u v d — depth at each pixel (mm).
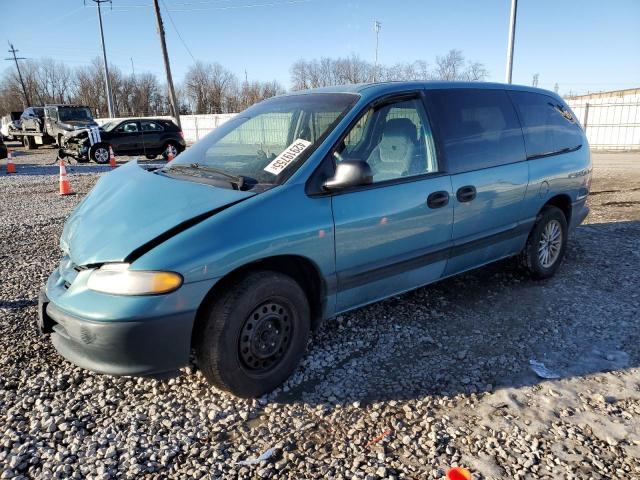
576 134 4984
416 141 3541
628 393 2924
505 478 2277
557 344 3510
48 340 3533
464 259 3934
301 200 2883
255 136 3684
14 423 2652
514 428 2621
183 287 2469
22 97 79250
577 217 5027
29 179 13289
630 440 2529
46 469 2318
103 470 2314
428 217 3496
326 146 3076
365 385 3014
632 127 20969
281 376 2949
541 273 4648
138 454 2434
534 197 4359
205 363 2703
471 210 3803
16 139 29375
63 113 21578
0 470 2312
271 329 2865
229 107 64188
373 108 3363
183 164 3529
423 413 2752
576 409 2781
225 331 2637
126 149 18031
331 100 3492
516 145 4234
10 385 2992
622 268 5059
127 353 2465
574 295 4379
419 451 2459
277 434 2586
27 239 6520
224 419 2707
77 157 17938
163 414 2750
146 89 74125
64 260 2969
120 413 2758
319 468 2346
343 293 3184
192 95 65250
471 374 3135
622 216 7461
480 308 4109
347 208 3055
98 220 2867
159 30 25625
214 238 2566
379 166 3297
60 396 2898
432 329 3736
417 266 3564
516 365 3238
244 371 2768
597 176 12078
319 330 3707
